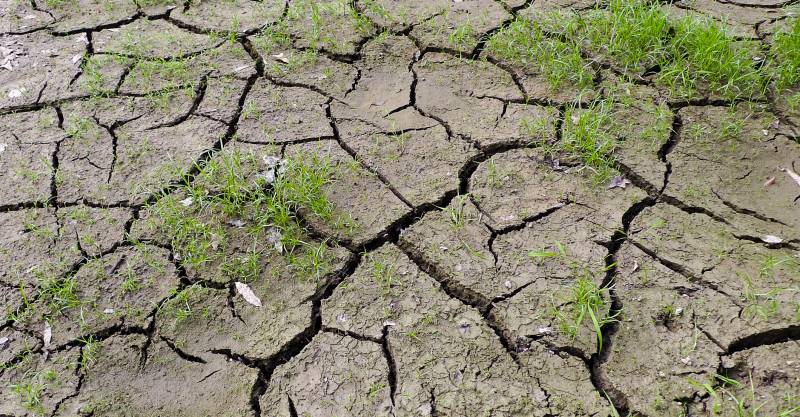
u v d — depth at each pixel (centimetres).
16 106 357
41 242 287
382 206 302
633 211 300
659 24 379
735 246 282
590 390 237
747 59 371
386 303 264
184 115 352
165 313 261
